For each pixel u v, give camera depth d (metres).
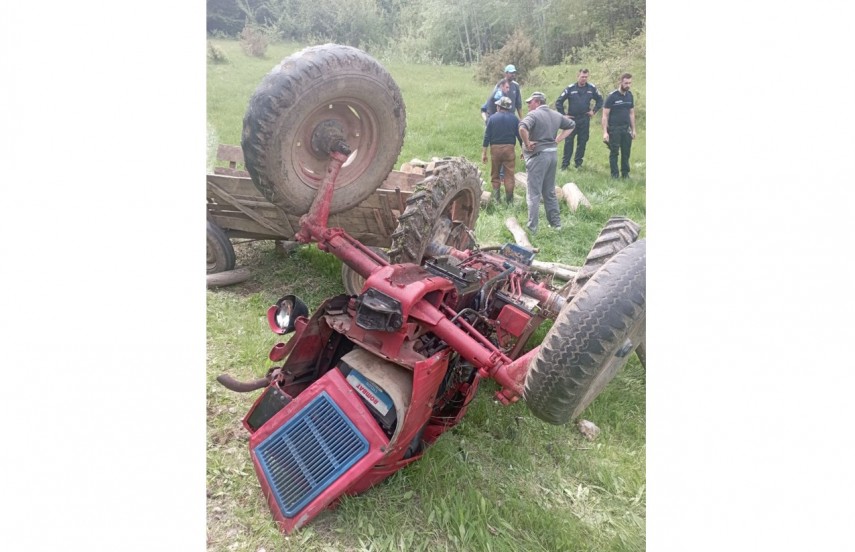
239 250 5.95
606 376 2.79
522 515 2.95
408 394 2.76
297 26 7.50
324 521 2.74
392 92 3.92
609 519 3.10
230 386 3.13
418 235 3.98
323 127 3.87
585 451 3.61
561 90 7.82
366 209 4.91
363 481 2.83
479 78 8.39
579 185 7.22
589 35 7.51
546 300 4.02
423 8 8.16
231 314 4.61
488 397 3.96
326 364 3.40
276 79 3.41
